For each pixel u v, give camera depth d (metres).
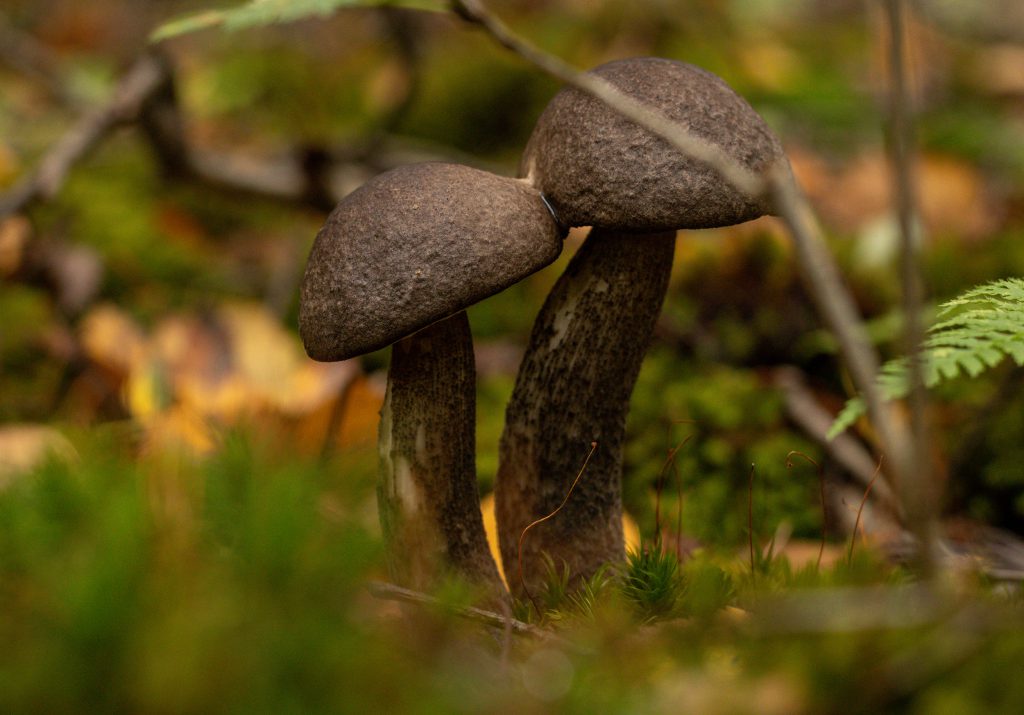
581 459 0.80
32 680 0.70
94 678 0.70
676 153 0.76
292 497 0.73
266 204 1.27
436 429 0.78
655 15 1.49
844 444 0.89
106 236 1.12
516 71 1.44
